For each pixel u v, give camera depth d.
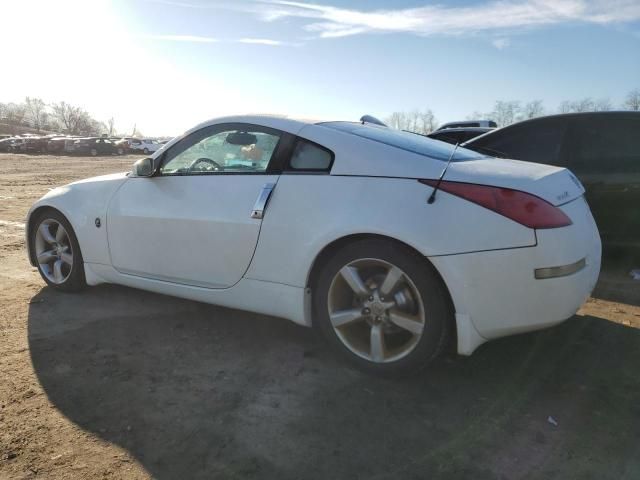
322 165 2.93
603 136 4.70
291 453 2.19
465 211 2.48
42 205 4.17
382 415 2.47
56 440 2.26
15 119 110.56
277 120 3.19
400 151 2.81
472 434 2.32
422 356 2.64
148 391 2.68
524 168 2.81
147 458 2.15
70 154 41.72
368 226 2.64
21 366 2.93
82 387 2.71
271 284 3.05
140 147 48.41
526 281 2.42
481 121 15.35
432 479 2.03
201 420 2.42
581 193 2.97
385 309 2.72
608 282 4.53
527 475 2.05
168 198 3.46
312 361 3.03
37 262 4.33
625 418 2.43
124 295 4.18
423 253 2.51
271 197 3.01
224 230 3.17
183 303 3.99
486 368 2.93
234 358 3.07
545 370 2.90
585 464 2.11
